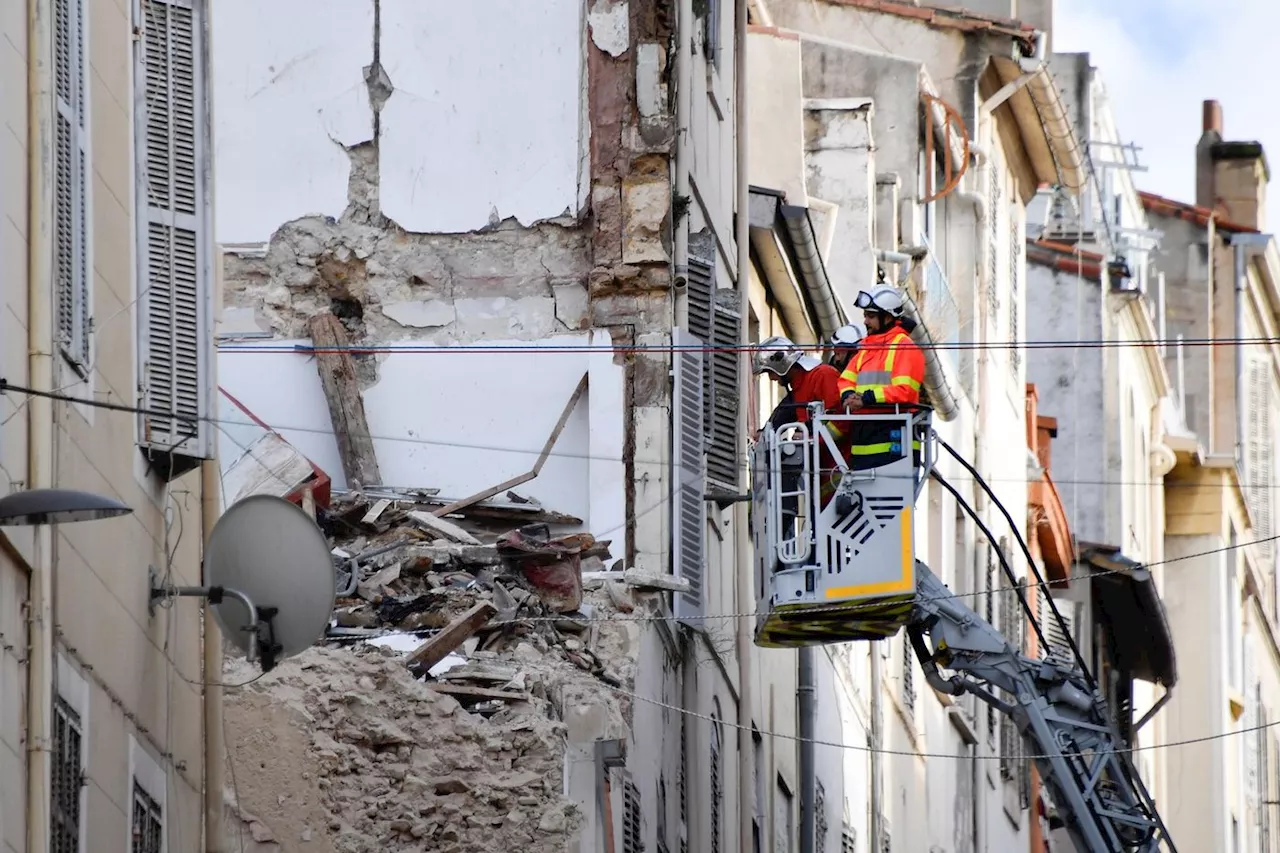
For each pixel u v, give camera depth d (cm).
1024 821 11281
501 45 5900
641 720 4881
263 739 4194
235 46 5962
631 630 4944
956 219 9594
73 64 3531
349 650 4538
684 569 5631
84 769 3459
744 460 6225
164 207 3931
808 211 7356
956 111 9481
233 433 5588
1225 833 13988
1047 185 11312
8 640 3134
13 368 3206
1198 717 14250
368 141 5903
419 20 5931
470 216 5856
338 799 4203
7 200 3194
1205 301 16338
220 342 5825
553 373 5738
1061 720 5403
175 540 4050
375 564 5066
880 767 8012
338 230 5881
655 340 5706
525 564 5006
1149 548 13950
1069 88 12625
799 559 4931
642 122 5803
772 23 9594
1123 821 5375
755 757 6469
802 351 5081
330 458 5741
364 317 5847
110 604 3644
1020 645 10494
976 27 9538
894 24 9488
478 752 4306
